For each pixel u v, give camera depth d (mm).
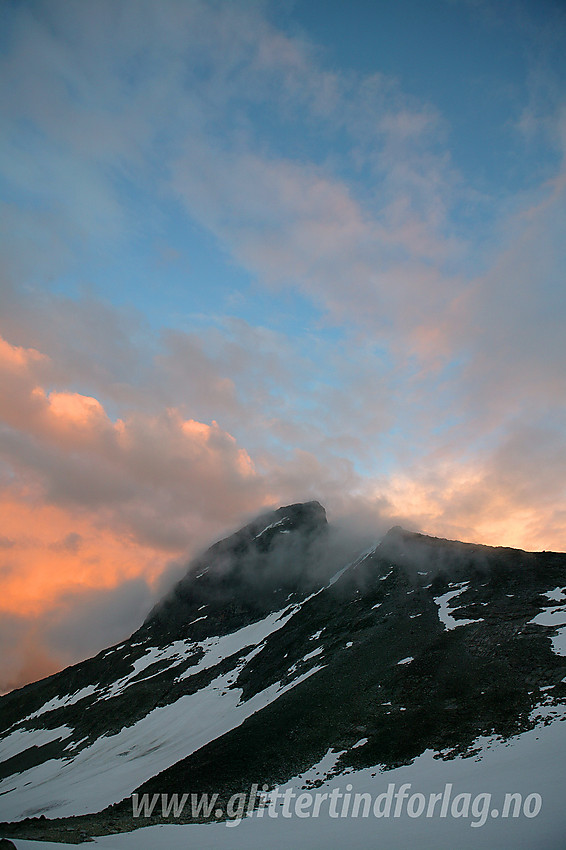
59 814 65312
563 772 35219
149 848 36250
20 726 139375
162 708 104125
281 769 51781
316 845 33219
